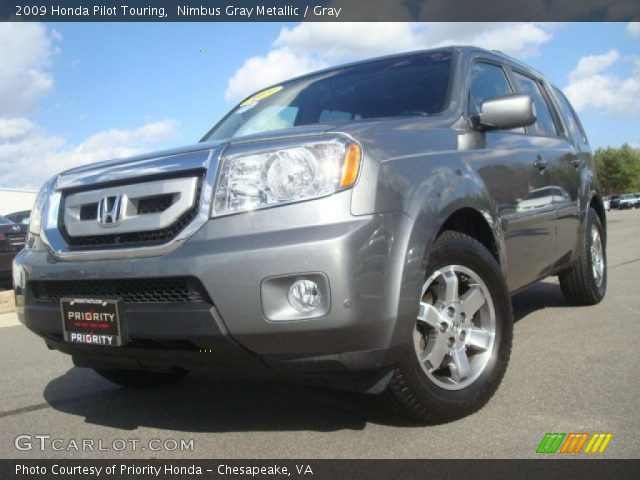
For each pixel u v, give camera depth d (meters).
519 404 2.79
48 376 3.96
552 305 5.07
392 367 2.39
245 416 2.91
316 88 3.83
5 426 2.99
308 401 3.05
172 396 3.35
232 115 4.14
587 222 4.68
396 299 2.30
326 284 2.17
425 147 2.73
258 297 2.21
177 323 2.32
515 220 3.36
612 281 6.27
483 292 2.87
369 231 2.25
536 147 3.91
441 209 2.56
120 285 2.51
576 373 3.18
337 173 2.28
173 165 2.48
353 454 2.37
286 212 2.27
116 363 2.79
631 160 91.38
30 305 2.83
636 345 3.64
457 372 2.69
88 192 2.72
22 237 9.27
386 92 3.48
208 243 2.31
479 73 3.71
